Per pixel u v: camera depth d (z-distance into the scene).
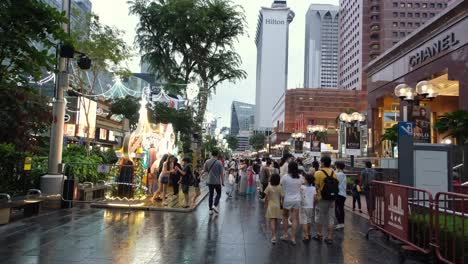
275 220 8.80
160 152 18.41
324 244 8.78
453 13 29.62
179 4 31.80
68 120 17.75
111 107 34.22
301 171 14.20
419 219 7.62
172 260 6.87
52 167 12.70
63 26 12.66
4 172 12.13
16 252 7.02
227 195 21.14
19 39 7.64
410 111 13.69
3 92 11.22
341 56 154.25
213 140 67.38
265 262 7.01
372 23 125.31
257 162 23.72
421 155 10.34
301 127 112.81
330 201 9.09
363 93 122.62
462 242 6.15
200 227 10.30
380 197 9.49
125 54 25.77
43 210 12.08
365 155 47.91
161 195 15.42
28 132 13.05
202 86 34.38
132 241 8.22
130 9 32.25
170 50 33.31
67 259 6.67
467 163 18.72
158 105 34.41
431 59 33.09
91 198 14.91
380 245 8.76
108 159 19.33
